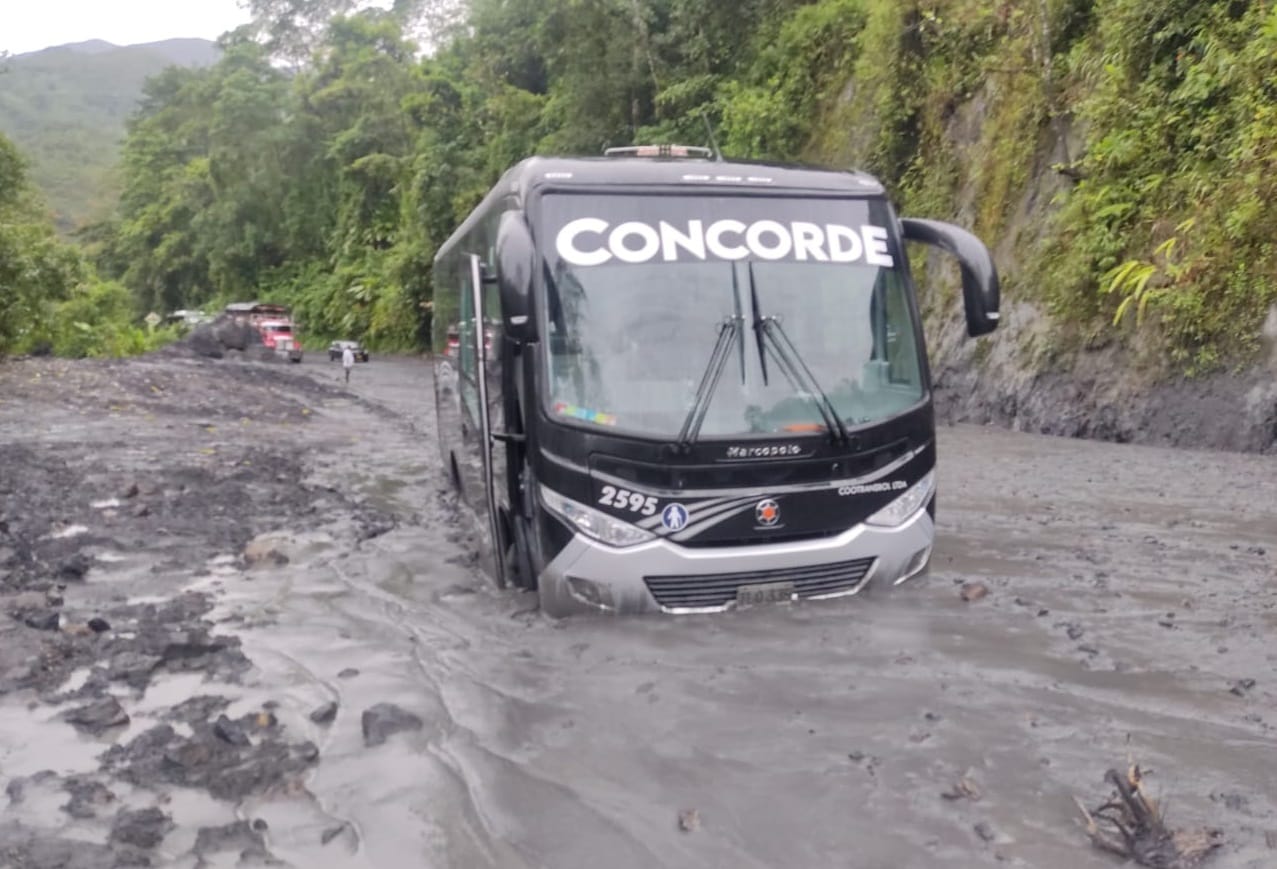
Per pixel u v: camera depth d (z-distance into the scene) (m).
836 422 5.94
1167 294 13.11
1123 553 7.40
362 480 12.18
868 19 22.88
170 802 3.87
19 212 32.44
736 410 5.88
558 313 5.91
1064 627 5.66
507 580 6.82
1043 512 9.01
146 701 4.92
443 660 5.45
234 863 3.44
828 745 4.22
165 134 75.62
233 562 7.75
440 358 11.58
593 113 31.66
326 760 4.23
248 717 4.64
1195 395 12.91
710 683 4.94
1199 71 13.52
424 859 3.46
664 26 31.14
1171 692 4.70
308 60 67.88
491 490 6.25
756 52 28.19
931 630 5.63
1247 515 8.70
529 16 39.56
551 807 3.79
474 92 42.44
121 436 14.55
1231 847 3.32
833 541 6.05
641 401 5.82
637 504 5.75
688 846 3.48
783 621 5.77
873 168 21.59
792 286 6.15
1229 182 12.77
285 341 40.38
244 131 59.75
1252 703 4.55
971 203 18.62
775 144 25.53
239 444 14.70
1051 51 17.17
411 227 46.44
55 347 32.62
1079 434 14.49
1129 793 3.42
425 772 4.09
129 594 6.84
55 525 8.64
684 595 5.87
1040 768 3.95
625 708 4.69
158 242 70.44
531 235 6.00
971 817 3.59
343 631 6.01
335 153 54.34
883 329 6.28
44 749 4.34
